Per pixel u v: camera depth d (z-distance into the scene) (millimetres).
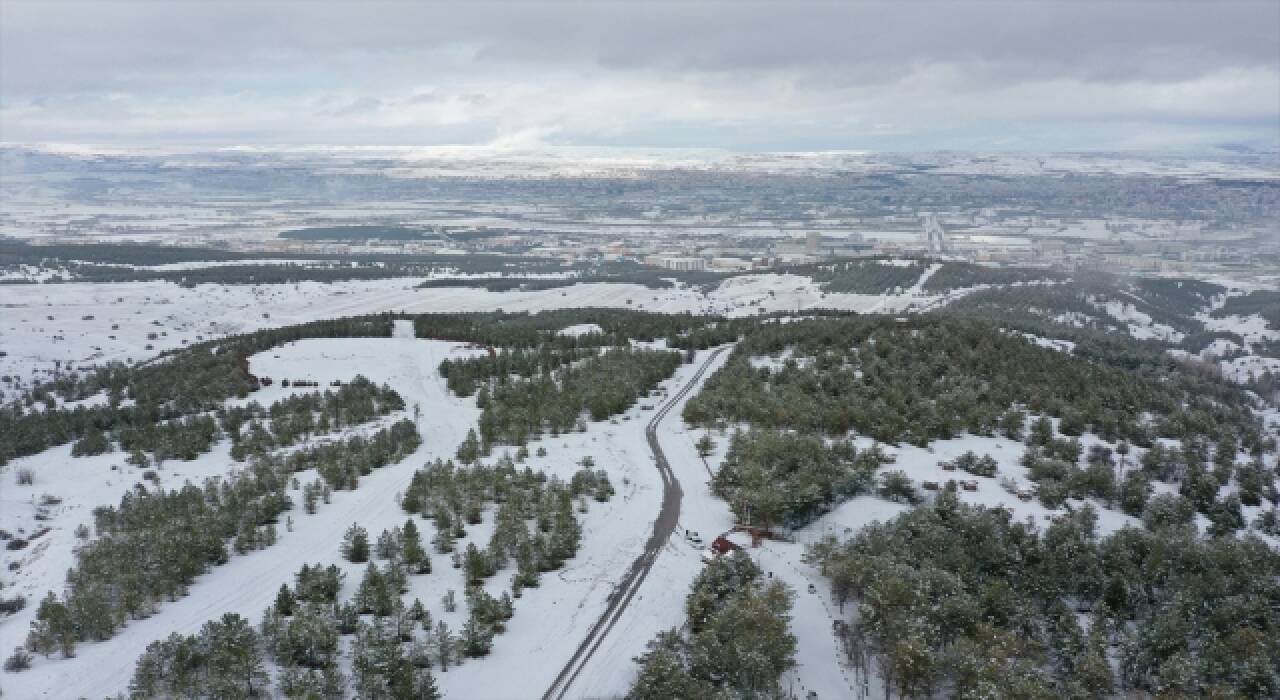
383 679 84312
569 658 93938
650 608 105188
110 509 136500
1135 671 90438
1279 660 89125
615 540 124750
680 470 155875
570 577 112812
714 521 131875
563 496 133375
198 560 111938
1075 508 134625
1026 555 112438
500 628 98625
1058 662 91750
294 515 135000
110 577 107562
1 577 119125
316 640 90688
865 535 115750
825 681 91625
